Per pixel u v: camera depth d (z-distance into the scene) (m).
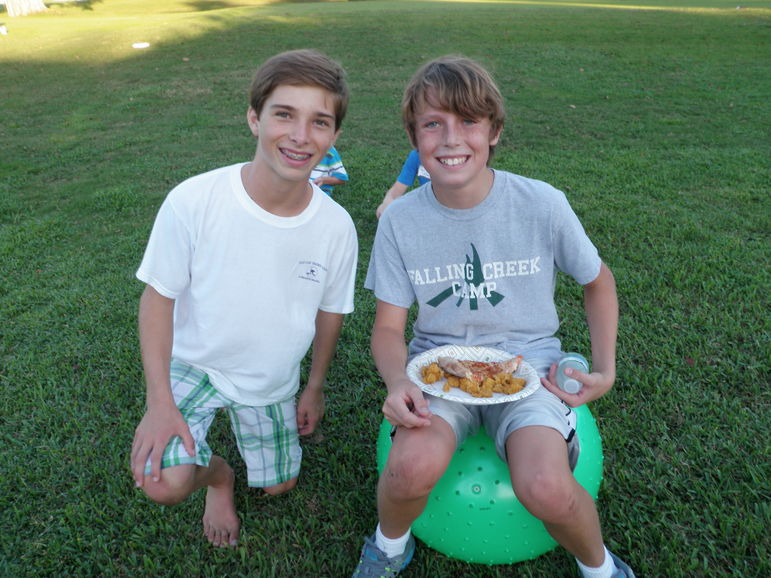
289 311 2.13
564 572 2.04
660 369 2.98
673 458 2.43
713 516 2.19
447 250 2.15
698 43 13.17
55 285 4.27
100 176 6.89
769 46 12.71
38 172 7.23
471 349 2.16
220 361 2.12
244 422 2.21
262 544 2.18
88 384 3.12
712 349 3.15
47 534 2.25
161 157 7.48
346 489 2.42
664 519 2.17
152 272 2.00
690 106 9.05
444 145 2.02
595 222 4.82
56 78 12.43
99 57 13.86
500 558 2.01
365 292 3.99
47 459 2.61
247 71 12.07
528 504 1.71
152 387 1.95
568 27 14.96
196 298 2.07
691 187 5.68
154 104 10.27
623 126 8.14
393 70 11.82
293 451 2.31
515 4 21.25
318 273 2.14
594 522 1.78
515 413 1.91
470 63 2.06
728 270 3.94
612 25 15.14
